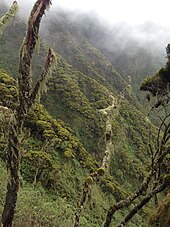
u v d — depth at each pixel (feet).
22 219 40.73
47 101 135.95
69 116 134.31
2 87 66.33
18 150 11.17
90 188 15.17
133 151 120.98
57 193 68.28
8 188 11.11
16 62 140.87
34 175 67.97
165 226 15.98
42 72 11.49
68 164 83.20
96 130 126.11
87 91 157.17
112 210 14.40
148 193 13.92
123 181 102.06
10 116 11.36
